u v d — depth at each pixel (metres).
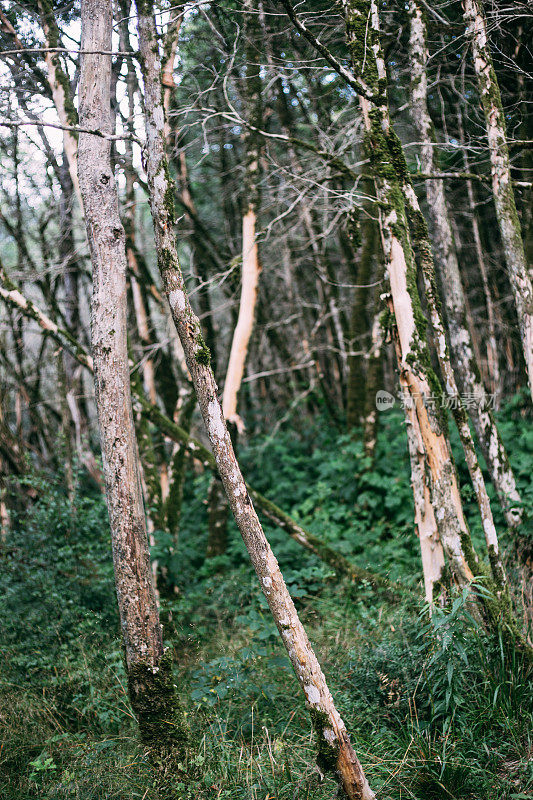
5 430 7.16
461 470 6.12
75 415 7.24
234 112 4.57
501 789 2.91
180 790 3.00
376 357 7.15
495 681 3.37
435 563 3.87
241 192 6.73
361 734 3.40
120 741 3.57
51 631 4.61
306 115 6.18
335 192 4.29
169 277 3.07
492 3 4.15
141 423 5.95
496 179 4.02
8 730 3.68
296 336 9.69
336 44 5.19
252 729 3.47
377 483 6.69
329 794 2.89
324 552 5.67
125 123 5.09
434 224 4.73
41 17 4.87
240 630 4.96
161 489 6.04
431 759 3.02
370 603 4.96
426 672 3.42
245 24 5.04
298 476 7.89
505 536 4.87
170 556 5.67
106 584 5.13
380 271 6.58
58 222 6.70
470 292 7.48
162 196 3.11
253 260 6.39
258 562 2.84
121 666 4.15
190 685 4.05
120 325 3.27
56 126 2.99
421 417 3.84
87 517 5.47
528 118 5.17
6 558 5.35
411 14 4.44
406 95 5.50
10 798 3.13
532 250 5.18
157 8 3.80
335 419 8.77
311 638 4.50
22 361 8.00
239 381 6.54
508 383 7.48
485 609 3.64
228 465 2.92
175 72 5.42
